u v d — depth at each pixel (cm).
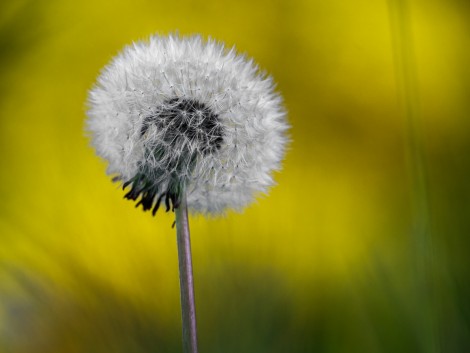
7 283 44
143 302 40
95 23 67
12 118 59
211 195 36
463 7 72
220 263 40
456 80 67
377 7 76
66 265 41
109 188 52
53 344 41
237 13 76
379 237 49
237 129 36
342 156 71
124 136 36
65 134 60
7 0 47
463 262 39
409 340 38
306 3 77
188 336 34
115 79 36
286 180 67
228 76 36
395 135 72
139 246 42
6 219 46
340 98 74
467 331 38
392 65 74
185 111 36
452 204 40
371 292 39
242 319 39
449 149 43
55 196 52
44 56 62
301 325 40
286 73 75
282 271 40
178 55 36
